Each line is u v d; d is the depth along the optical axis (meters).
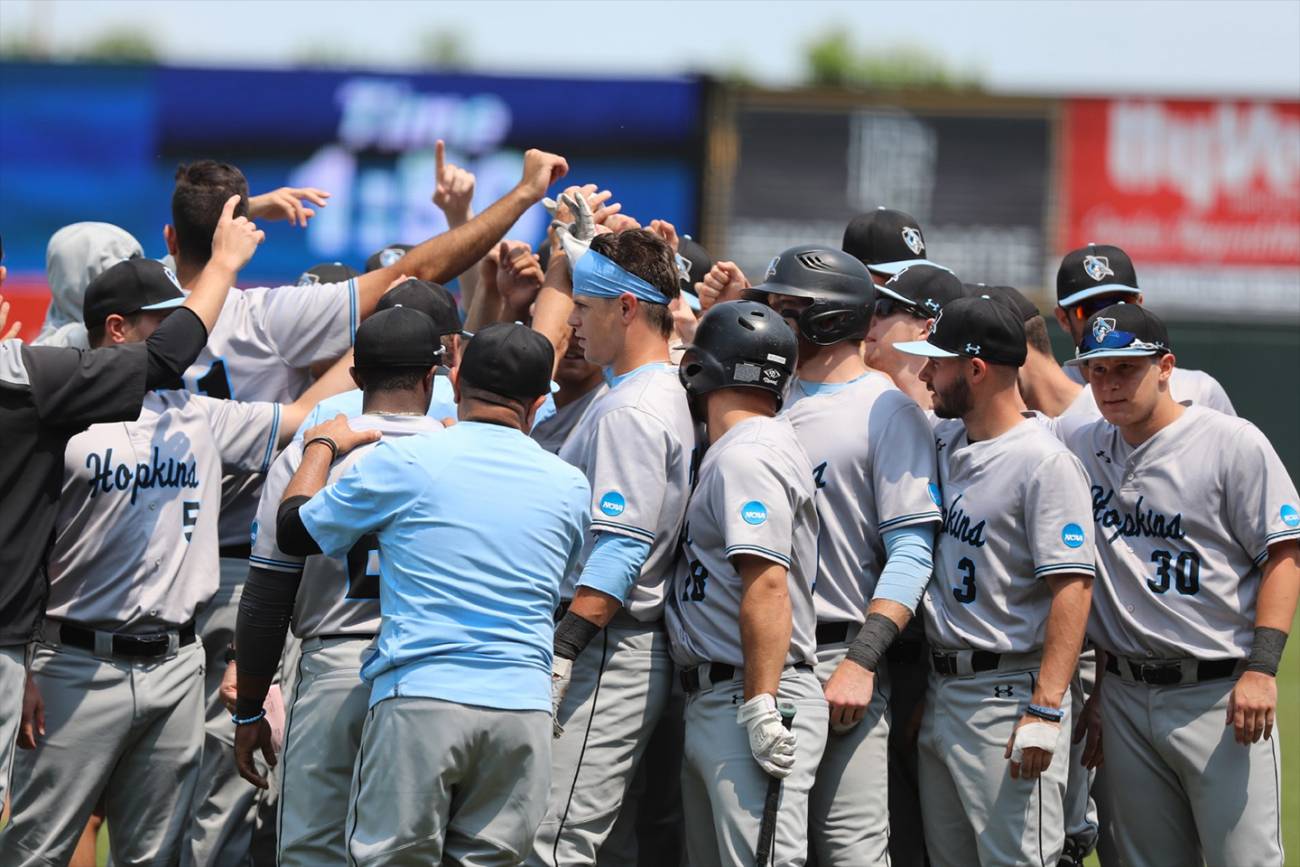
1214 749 15.70
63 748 15.45
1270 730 15.73
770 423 14.84
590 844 15.24
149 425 15.81
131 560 15.58
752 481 14.34
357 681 14.31
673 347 17.53
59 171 54.62
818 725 14.85
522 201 18.70
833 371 15.91
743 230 54.72
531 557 13.62
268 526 14.28
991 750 15.12
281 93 54.62
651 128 54.47
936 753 15.55
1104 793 18.80
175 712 16.05
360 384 14.99
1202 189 54.62
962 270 55.09
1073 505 14.88
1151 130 54.72
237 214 17.64
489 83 54.50
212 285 15.62
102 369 14.66
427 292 16.72
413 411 14.78
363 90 54.62
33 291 54.41
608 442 14.97
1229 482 15.68
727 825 14.41
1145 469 16.00
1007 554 15.16
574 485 14.06
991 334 15.18
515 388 13.97
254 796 18.08
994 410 15.38
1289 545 15.59
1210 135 54.56
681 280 18.73
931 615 15.49
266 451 16.86
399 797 13.16
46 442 14.62
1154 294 54.94
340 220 54.66
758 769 14.47
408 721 13.16
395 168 54.62
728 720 14.70
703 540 14.95
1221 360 54.34
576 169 54.50
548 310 17.19
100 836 23.14
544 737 13.64
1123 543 16.11
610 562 14.70
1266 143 54.50
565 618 14.74
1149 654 15.95
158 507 15.75
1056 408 18.77
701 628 14.98
